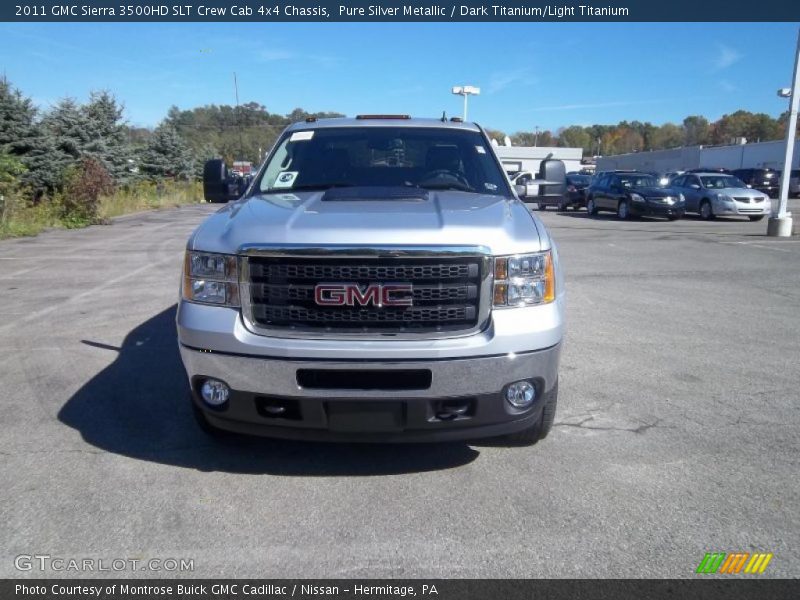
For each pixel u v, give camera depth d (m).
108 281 9.80
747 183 32.66
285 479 3.63
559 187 5.36
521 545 3.02
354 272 3.28
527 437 3.97
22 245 14.43
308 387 3.28
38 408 4.64
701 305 8.10
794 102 15.59
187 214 25.66
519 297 3.38
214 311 3.39
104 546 3.01
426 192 4.32
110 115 30.05
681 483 3.58
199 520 3.22
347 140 5.07
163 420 4.44
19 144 20.72
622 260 11.91
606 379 5.26
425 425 3.33
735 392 4.98
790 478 3.64
